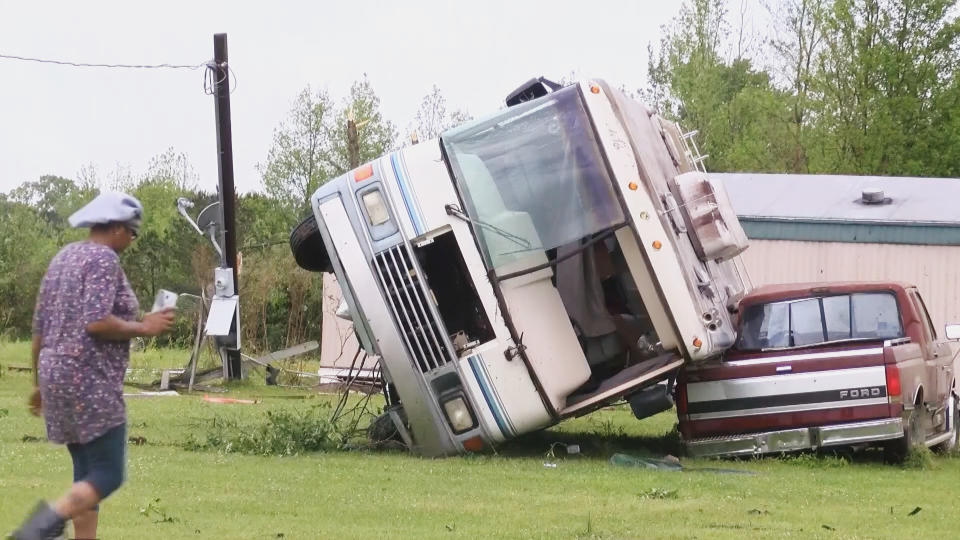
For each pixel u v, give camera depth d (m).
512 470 20.61
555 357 22.14
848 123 70.88
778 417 22.58
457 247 22.22
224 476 18.91
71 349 10.94
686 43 83.12
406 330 22.22
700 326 21.72
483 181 22.16
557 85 24.62
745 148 76.56
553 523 15.23
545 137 22.19
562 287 23.45
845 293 23.19
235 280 45.03
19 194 119.31
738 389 22.77
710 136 80.38
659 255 21.69
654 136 25.09
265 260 63.56
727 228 23.30
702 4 83.25
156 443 23.62
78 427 10.97
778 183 41.44
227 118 45.31
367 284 22.33
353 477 19.30
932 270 36.03
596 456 23.34
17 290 76.56
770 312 23.22
